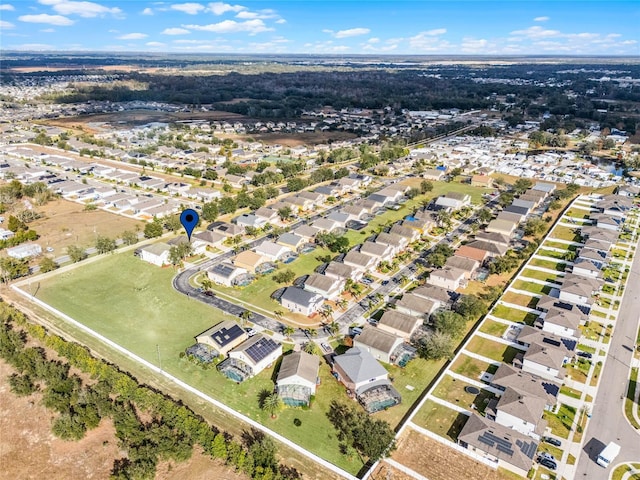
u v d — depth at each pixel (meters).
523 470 60.06
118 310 98.44
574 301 100.75
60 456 64.00
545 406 71.00
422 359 84.56
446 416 70.50
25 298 103.38
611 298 103.69
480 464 62.19
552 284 109.88
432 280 110.00
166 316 96.44
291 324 93.94
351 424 67.12
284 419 69.88
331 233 134.25
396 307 99.38
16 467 62.38
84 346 86.25
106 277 112.94
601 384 77.31
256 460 60.97
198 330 91.69
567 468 61.44
